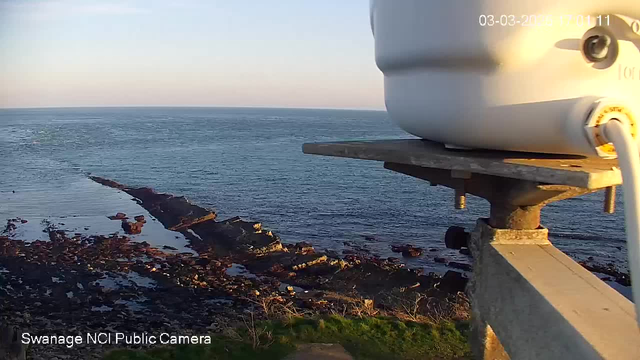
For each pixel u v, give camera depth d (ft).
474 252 13.67
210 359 20.49
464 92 9.62
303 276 60.75
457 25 9.25
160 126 474.49
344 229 90.12
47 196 122.31
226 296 53.16
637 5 8.36
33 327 40.86
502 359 13.20
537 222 12.91
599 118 8.11
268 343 21.67
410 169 12.64
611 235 82.74
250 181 150.61
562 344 8.95
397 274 60.39
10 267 62.54
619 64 8.75
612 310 9.27
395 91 11.84
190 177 158.10
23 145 259.80
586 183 7.54
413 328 23.24
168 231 87.20
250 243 74.08
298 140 307.58
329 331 22.84
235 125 504.43
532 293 10.35
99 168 178.60
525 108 8.99
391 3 11.05
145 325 42.65
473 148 10.48
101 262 65.67
